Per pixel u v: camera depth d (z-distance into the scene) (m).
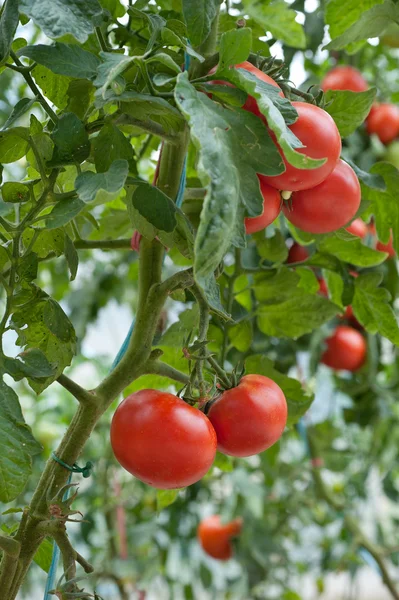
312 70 1.39
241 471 1.61
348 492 1.86
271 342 1.23
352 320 1.35
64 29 0.53
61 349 0.65
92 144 0.64
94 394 0.67
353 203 0.66
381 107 1.36
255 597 1.91
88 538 1.73
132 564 1.65
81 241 0.87
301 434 1.42
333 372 1.52
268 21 0.98
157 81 0.58
